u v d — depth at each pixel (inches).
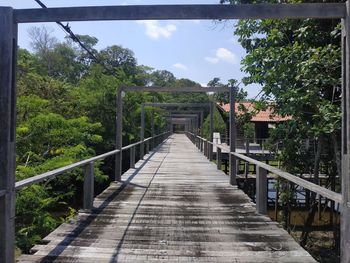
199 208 247.9
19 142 433.1
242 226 203.6
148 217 222.4
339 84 243.0
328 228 460.1
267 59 288.0
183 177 397.7
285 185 391.2
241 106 351.3
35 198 343.9
